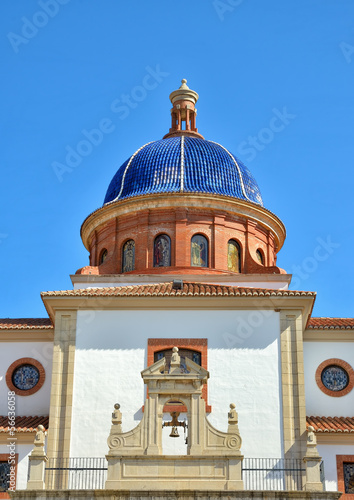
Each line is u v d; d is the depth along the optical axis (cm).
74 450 2700
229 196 3441
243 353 2820
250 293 2875
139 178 3641
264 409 2736
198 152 3697
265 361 2808
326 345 3175
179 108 4025
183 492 2259
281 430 2706
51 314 3059
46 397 3117
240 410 2736
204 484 2317
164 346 2839
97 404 2766
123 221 3516
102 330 2873
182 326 2869
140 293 2894
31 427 2859
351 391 3103
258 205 3525
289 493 2267
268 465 2650
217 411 2736
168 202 3422
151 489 2277
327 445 2875
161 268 3331
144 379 2462
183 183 3559
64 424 2741
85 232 3734
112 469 2348
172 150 3703
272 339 2838
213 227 3425
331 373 3142
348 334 3178
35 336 3203
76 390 2788
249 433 2703
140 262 3381
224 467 2339
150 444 2386
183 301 2888
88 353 2842
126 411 2753
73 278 3253
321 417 3039
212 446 2377
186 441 2512
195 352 2847
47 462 2661
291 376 2783
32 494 2302
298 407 2741
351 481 2838
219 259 3375
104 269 3422
